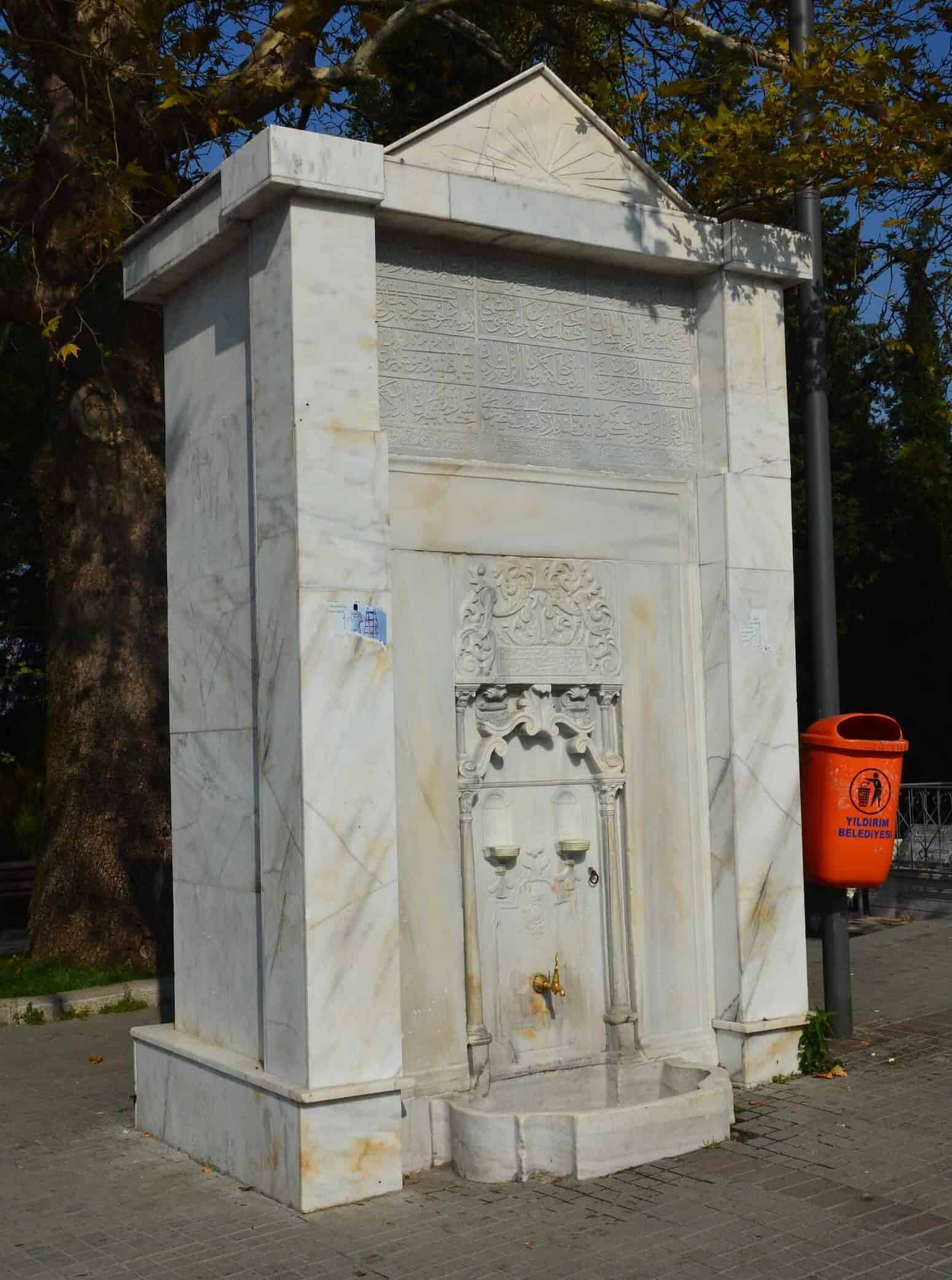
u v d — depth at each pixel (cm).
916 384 1098
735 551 710
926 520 2056
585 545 686
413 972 612
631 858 690
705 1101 601
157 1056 668
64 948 1133
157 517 1175
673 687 711
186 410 683
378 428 589
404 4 1175
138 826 1141
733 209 854
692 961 703
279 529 578
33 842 1808
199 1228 531
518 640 660
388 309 632
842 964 794
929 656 2186
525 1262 481
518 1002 656
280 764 573
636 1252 485
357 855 564
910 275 1016
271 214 589
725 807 705
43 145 1166
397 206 605
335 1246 504
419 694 625
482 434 657
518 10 1385
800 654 2139
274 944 575
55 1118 719
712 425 725
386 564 584
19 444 1950
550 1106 656
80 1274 489
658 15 1020
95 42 1079
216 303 654
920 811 1458
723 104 864
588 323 698
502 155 648
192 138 1111
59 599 1178
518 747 671
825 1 877
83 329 1159
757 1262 473
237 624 626
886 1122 623
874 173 807
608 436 700
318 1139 545
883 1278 457
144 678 1156
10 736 2158
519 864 666
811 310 834
